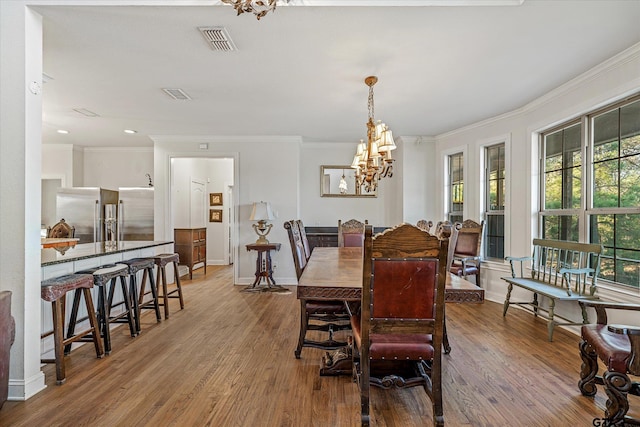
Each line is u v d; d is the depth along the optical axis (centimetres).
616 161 297
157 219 573
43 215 688
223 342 307
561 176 367
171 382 232
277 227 575
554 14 220
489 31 241
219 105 407
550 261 366
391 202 630
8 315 196
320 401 208
